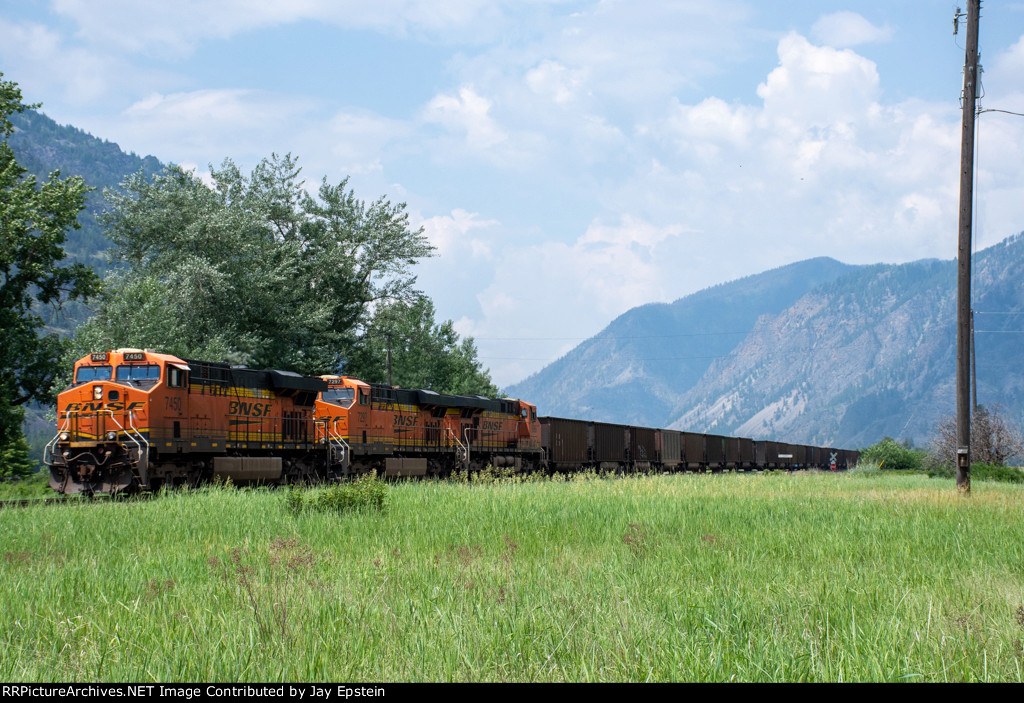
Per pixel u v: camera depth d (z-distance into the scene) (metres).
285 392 30.92
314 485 30.20
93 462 24.05
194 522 15.47
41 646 7.32
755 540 13.58
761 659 6.55
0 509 17.73
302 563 10.83
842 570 10.77
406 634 7.39
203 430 26.58
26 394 40.22
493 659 6.70
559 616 7.82
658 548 12.75
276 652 6.89
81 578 10.01
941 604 8.60
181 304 44.59
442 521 15.99
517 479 30.47
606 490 25.53
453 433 39.84
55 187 38.16
